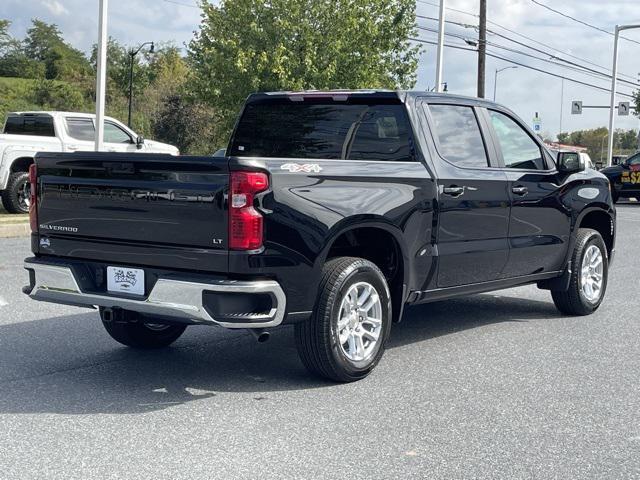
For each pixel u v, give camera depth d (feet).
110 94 243.40
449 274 20.63
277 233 15.98
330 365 17.40
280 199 16.06
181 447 13.84
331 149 20.94
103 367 19.07
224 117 106.01
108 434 14.46
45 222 18.28
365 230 18.81
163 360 19.81
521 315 26.25
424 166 19.74
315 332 17.10
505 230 22.33
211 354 20.49
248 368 19.15
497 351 21.17
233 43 100.53
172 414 15.64
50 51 387.34
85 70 298.35
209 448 13.82
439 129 20.72
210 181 15.79
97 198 17.22
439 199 19.89
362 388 17.57
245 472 12.77
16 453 13.48
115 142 59.98
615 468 13.25
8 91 240.73
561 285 25.41
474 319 25.48
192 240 16.02
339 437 14.44
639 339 22.82
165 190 16.24
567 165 23.91
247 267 15.65
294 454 13.58
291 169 16.42
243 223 15.56
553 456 13.73
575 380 18.45
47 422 15.07
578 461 13.53
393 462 13.30
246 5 102.47
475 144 21.77
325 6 103.14
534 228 23.49
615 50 131.44
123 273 16.96
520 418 15.69
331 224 16.84
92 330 22.88
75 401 16.38
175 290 15.94
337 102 20.94
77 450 13.66
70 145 57.52
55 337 21.99
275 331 23.32
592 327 24.43
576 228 25.29
